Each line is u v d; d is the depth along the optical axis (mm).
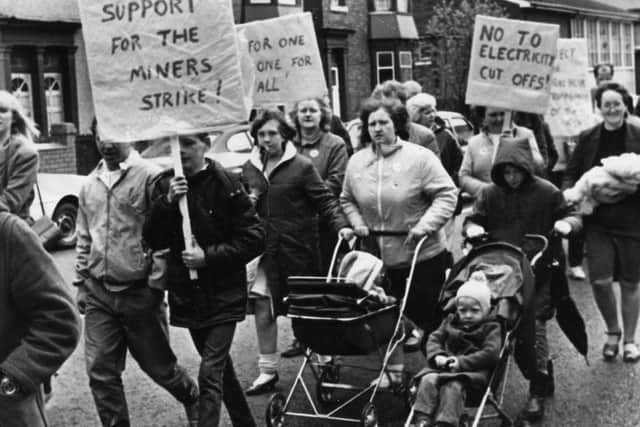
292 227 9484
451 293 7988
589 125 15781
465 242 9008
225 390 7574
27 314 4715
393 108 9430
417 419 7191
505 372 7805
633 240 10250
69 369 10586
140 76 7340
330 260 10664
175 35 7316
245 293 7387
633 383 9562
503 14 49188
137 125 7348
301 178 9508
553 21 60594
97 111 7383
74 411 9102
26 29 30000
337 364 9273
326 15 44812
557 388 9461
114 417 7559
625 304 10375
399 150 9273
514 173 8992
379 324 8094
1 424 4637
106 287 7590
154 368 7738
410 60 49531
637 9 72562
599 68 18000
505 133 11750
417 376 7367
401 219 9203
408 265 9266
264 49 12148
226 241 7215
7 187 8500
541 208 9023
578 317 9211
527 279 7938
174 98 7332
